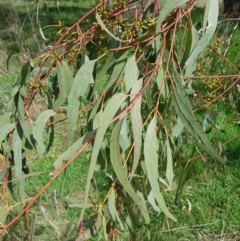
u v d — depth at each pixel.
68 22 7.75
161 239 3.36
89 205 1.71
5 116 1.95
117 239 2.13
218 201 3.82
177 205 3.74
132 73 1.64
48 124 1.98
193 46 1.67
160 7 1.66
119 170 1.47
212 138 4.49
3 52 5.91
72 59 1.86
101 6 1.78
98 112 1.75
